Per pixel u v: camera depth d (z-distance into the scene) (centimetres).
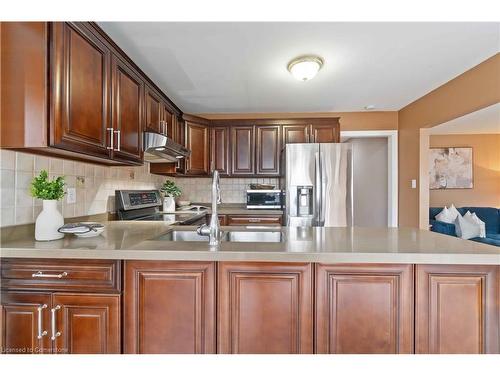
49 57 122
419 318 108
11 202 137
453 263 105
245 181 380
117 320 113
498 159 483
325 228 177
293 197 300
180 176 352
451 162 489
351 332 110
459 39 185
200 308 112
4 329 115
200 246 118
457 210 435
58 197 138
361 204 490
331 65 224
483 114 360
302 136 343
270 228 177
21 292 116
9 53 122
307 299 110
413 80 259
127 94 190
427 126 305
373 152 490
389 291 109
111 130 168
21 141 121
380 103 330
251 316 111
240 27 169
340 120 367
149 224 197
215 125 352
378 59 214
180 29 170
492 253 106
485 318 107
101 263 114
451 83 260
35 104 121
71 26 132
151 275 113
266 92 288
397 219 363
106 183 221
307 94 296
